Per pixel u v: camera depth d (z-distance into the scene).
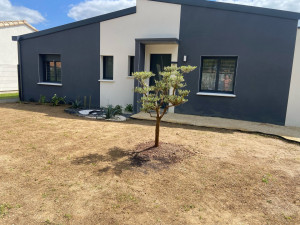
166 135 6.27
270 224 2.79
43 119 7.89
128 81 10.01
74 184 3.52
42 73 11.98
